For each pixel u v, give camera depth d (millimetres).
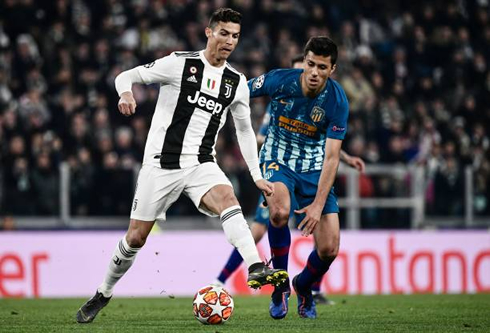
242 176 45406
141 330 19359
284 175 22609
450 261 41625
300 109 22266
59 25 51438
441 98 56625
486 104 56625
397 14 61312
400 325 21203
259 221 29547
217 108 20016
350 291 40125
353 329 19906
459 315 24906
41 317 23828
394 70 56688
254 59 51812
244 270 38969
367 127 50500
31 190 41875
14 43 50594
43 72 49750
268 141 23141
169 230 44156
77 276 38625
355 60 55000
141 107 48375
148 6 54219
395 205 45438
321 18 56625
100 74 49719
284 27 55781
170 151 19703
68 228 42219
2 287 37375
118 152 45719
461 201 46344
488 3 62625
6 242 37656
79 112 47625
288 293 22047
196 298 20766
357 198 44906
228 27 19562
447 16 60094
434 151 50406
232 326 20359
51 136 46406
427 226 45781
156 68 19641
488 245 42094
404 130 52375
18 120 45062
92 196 42594
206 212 19906
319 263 22188
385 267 40750
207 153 20062
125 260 20266
